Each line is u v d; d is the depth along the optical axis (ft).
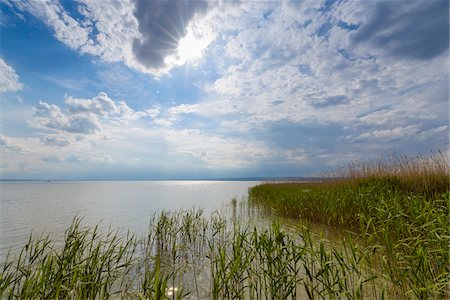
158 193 155.53
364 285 15.33
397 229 19.21
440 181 34.86
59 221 48.08
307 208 38.55
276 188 78.18
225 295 14.37
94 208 70.08
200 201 90.12
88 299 13.61
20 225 44.16
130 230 38.91
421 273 13.00
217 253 23.32
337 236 27.30
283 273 13.89
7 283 11.87
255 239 15.93
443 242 14.19
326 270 12.90
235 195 124.98
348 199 32.63
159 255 23.53
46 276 12.62
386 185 38.24
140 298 11.54
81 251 16.07
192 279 18.03
